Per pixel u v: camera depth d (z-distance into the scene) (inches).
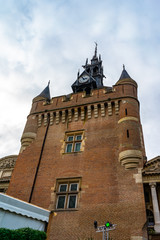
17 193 639.1
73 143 709.3
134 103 735.1
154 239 470.3
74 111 794.2
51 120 807.7
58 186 620.7
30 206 402.6
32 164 698.8
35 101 913.5
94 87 1055.0
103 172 598.5
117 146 641.0
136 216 492.4
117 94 775.1
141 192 524.4
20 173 690.8
